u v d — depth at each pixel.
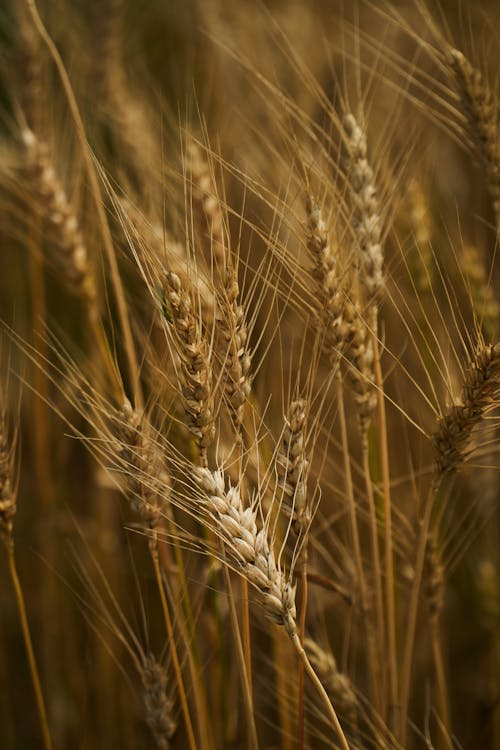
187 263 0.84
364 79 1.16
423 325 1.00
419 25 1.22
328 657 0.98
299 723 0.89
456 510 1.15
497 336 1.01
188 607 0.93
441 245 1.09
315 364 0.88
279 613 0.82
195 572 1.00
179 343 0.83
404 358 1.10
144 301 1.04
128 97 1.19
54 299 1.28
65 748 1.18
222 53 1.26
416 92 1.15
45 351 1.16
